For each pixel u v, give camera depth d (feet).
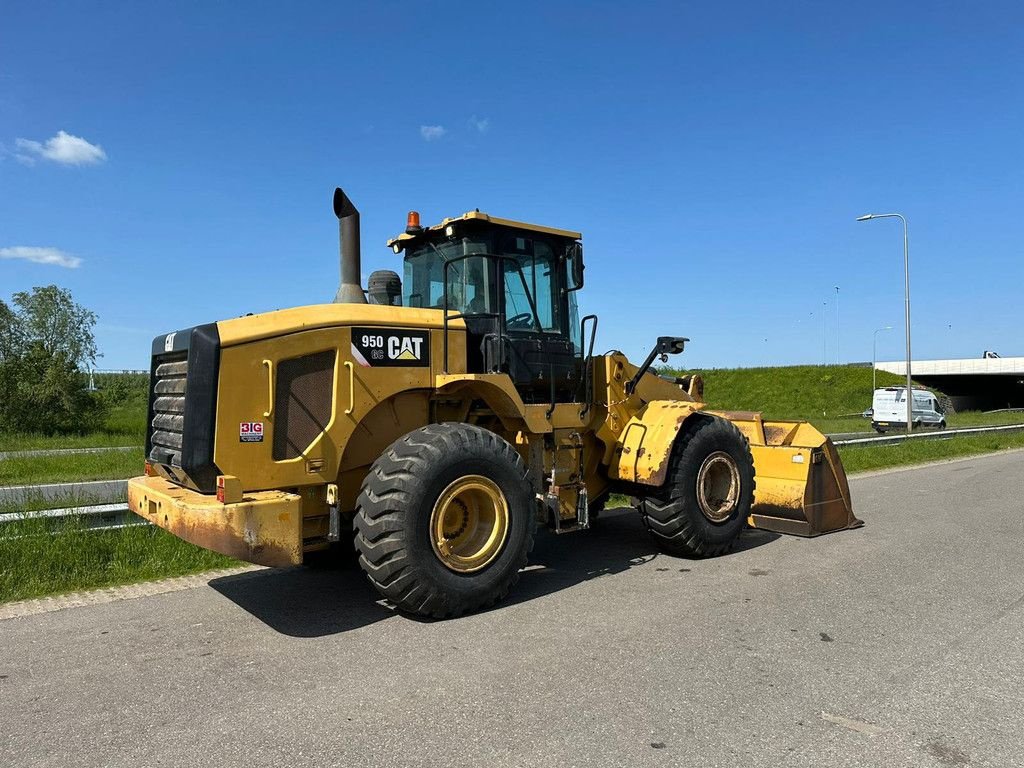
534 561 20.85
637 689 11.71
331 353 15.85
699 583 18.21
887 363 197.88
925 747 9.81
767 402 166.40
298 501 14.47
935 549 21.76
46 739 10.24
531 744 9.93
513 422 18.93
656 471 19.62
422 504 14.97
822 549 21.90
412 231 19.36
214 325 14.87
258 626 15.20
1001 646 13.61
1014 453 57.11
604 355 21.04
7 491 32.07
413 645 13.93
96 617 15.84
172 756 9.72
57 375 86.79
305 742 10.06
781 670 12.48
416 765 9.41
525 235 19.63
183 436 14.65
